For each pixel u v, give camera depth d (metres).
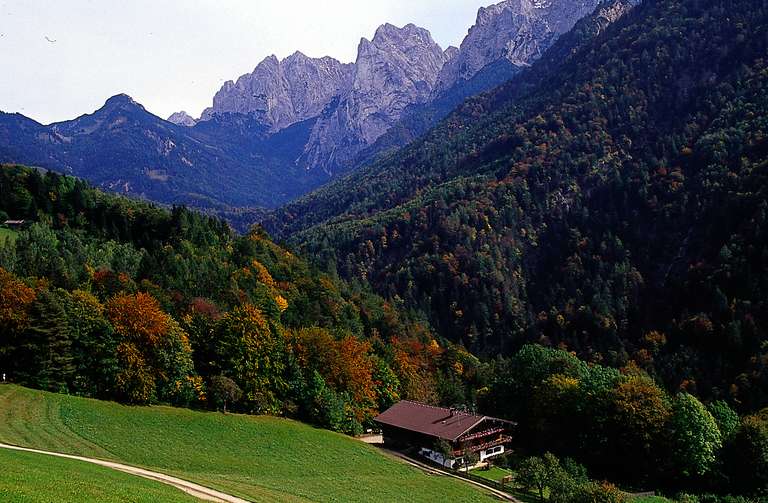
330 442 90.25
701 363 132.88
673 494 83.75
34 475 38.47
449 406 123.81
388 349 135.88
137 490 41.81
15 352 78.69
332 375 110.00
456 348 164.62
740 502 76.56
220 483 55.75
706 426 84.75
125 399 83.00
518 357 115.94
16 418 64.38
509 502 72.81
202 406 91.00
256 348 98.44
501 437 99.25
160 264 130.25
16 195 155.88
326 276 190.12
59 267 108.44
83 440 63.03
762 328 130.12
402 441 99.62
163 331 86.94
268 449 79.31
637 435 87.88
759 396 114.44
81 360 81.25
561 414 100.06
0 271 85.81
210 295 124.94
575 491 69.88
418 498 68.94
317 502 57.34
